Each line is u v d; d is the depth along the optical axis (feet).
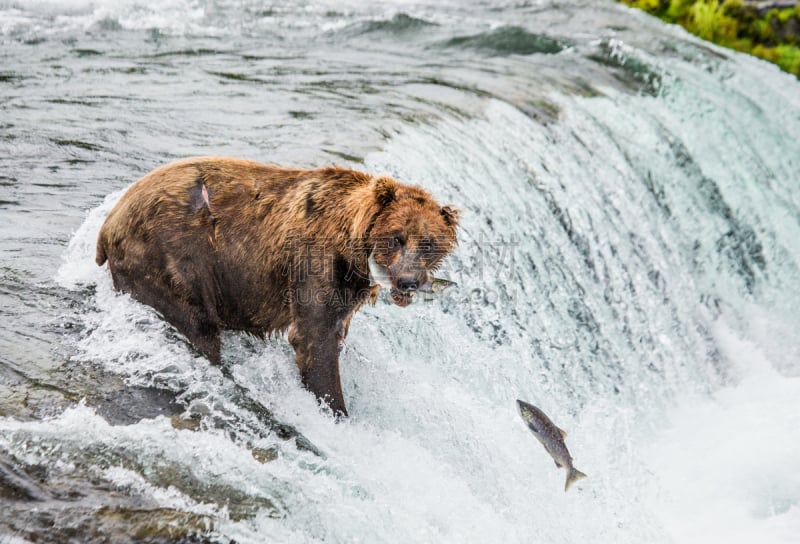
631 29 81.41
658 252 51.42
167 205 27.07
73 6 70.23
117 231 27.73
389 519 24.40
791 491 37.45
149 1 74.43
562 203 47.37
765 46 103.24
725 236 57.16
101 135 43.50
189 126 45.62
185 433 24.27
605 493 33.73
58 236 32.94
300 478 24.29
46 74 53.88
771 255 58.90
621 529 32.22
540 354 39.91
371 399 30.37
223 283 28.09
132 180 38.73
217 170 27.91
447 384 33.47
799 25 103.81
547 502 30.27
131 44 63.16
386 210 26.73
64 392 24.80
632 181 53.47
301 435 26.76
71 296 29.22
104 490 21.57
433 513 26.05
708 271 55.01
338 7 80.23
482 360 35.55
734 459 39.73
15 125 43.93
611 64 68.23
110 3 71.97
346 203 27.14
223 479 23.12
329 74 58.70
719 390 47.67
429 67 63.05
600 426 38.42
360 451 27.32
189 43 64.85
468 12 83.41
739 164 61.41
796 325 54.65
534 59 68.18
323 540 22.81
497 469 29.96
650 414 43.11
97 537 20.12
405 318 34.22
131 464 22.61
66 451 22.33
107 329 27.66
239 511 22.25
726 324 52.70
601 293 46.75
